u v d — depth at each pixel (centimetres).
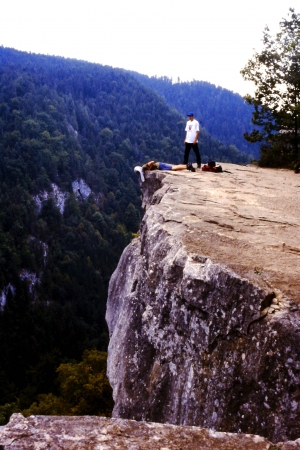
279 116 1559
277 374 322
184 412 385
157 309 466
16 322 7194
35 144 14638
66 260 10225
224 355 361
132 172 17675
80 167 15462
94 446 216
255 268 387
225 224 536
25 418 238
